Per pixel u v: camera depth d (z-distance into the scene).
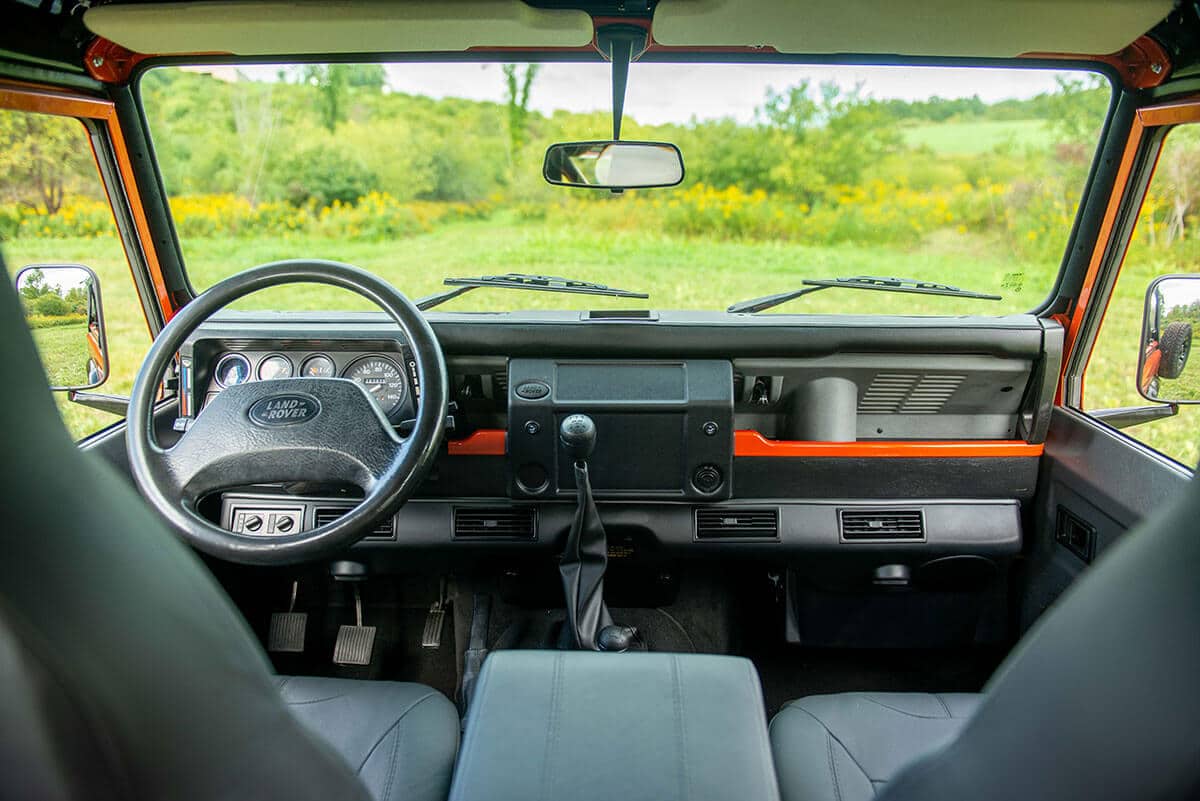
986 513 2.59
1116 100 2.27
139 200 2.55
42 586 0.54
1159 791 0.57
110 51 2.29
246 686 0.71
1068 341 2.53
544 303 2.57
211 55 2.36
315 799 0.77
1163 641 0.59
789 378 2.52
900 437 2.62
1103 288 2.45
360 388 1.83
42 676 0.52
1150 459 2.10
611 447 2.49
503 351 2.46
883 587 2.74
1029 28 2.02
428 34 2.16
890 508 2.59
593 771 1.25
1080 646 0.67
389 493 1.67
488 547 2.60
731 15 2.00
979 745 0.78
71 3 2.09
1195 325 2.07
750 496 2.60
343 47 2.27
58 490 0.57
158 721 0.60
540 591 2.82
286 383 1.84
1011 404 2.56
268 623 2.90
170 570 0.67
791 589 2.86
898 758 1.60
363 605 2.92
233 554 1.61
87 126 2.38
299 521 2.58
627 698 1.40
